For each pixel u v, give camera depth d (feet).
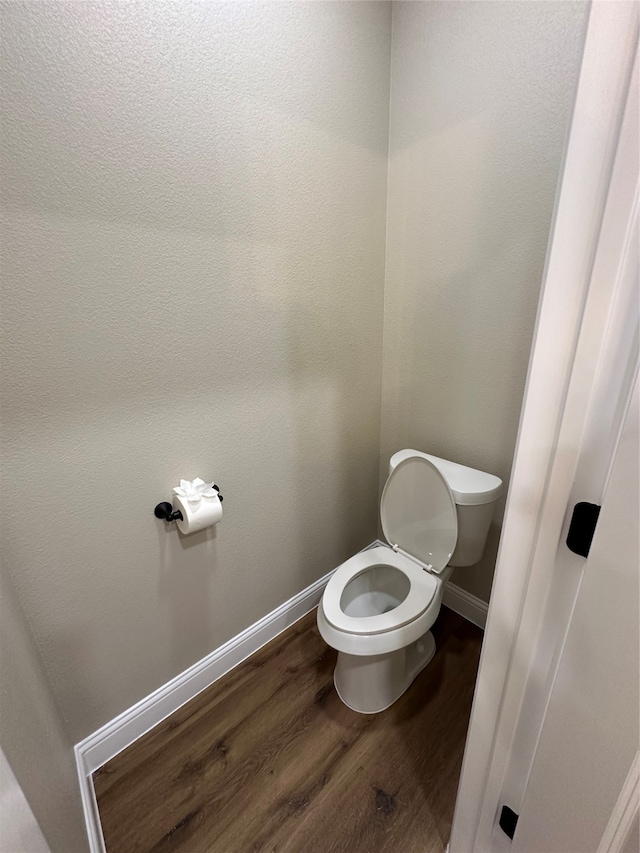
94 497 3.34
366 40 4.08
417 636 3.99
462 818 3.00
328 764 3.92
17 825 1.68
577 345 1.68
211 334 3.70
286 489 4.92
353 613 4.89
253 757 4.00
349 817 3.51
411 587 4.42
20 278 2.65
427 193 4.50
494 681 2.44
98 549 3.46
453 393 4.95
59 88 2.53
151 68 2.84
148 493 3.65
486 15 3.60
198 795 3.71
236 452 4.25
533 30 3.39
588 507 1.81
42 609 3.25
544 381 1.80
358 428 5.60
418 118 4.35
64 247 2.77
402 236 4.87
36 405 2.90
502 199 3.95
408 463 4.71
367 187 4.60
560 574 2.02
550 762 2.11
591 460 1.78
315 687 4.70
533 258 3.89
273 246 3.92
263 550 4.91
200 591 4.36
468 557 4.61
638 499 1.48
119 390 3.27
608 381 1.65
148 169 3.00
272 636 5.38
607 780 1.87
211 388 3.85
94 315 3.01
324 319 4.65
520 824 2.43
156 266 3.22
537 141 3.60
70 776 3.26
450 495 4.33
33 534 3.08
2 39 2.31
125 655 3.90
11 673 2.25
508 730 2.50
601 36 1.36
